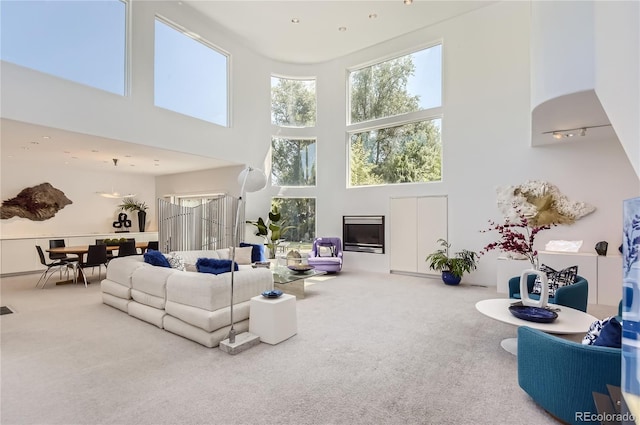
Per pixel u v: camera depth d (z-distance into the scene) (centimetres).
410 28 690
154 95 589
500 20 605
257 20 665
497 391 235
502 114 602
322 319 401
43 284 602
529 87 576
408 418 203
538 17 372
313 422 199
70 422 197
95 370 263
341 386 241
